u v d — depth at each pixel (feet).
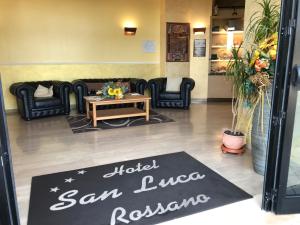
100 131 15.02
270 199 7.11
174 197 7.95
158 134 14.44
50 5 20.26
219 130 15.20
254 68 8.62
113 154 11.52
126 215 7.06
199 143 12.92
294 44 5.89
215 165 10.30
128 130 15.21
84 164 10.48
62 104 18.81
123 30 22.93
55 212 7.23
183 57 23.88
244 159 10.89
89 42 21.99
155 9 23.63
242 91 9.34
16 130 15.24
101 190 8.39
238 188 8.48
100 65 22.71
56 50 21.04
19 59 19.99
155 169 9.95
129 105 20.20
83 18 21.47
